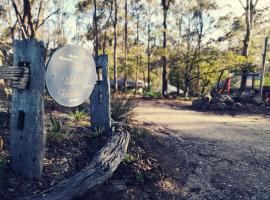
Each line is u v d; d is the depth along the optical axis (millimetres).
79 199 3566
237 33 23828
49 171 4117
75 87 4945
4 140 4582
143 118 10016
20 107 3781
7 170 3822
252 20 21078
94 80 5410
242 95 16391
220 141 7520
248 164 5938
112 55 33219
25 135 3754
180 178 5195
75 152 4816
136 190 4461
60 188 3449
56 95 4586
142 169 4953
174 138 7414
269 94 17000
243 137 8070
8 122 5336
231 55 21344
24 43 3701
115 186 4297
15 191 3494
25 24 15836
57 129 5285
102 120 5945
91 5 29578
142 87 36969
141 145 5922
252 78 19172
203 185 5035
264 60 15930
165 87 24062
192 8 26156
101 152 4578
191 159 6070
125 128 6500
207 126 9461
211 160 6082
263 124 10383
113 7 30250
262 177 5363
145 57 32375
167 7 25016
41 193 3348
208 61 22984
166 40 25938
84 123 6477
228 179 5273
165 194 4586
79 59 4961
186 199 4555
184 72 25203
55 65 4477
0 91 6988
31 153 3734
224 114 12953
